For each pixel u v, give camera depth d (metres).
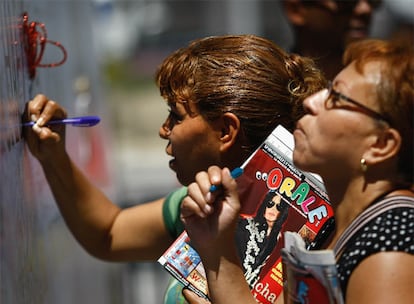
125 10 20.58
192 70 3.53
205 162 3.56
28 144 3.89
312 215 3.36
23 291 3.39
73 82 6.91
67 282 5.40
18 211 3.39
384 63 2.82
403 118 2.79
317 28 6.27
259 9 16.20
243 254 3.35
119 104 19.62
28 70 3.98
